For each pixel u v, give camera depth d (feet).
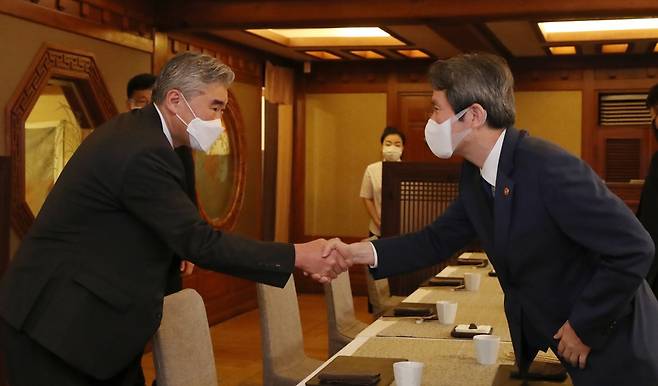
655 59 26.13
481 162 6.70
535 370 7.46
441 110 6.63
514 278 6.61
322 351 20.21
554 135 27.09
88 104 17.89
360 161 28.71
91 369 7.87
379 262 8.06
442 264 17.19
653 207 11.30
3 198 11.89
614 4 17.44
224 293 24.63
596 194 6.06
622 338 6.27
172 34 21.33
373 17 18.86
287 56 27.48
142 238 8.00
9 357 8.11
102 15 18.10
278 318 11.17
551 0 17.76
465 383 7.32
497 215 6.45
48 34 16.42
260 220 27.04
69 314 7.80
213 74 8.19
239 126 24.95
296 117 29.09
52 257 7.90
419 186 16.61
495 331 9.78
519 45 24.34
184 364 8.18
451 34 21.85
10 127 15.31
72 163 8.08
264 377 10.89
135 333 7.93
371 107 28.55
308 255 8.17
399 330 9.77
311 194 29.14
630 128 26.53
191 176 11.11
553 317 6.50
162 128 8.21
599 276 6.07
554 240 6.34
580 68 26.76
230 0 19.70
